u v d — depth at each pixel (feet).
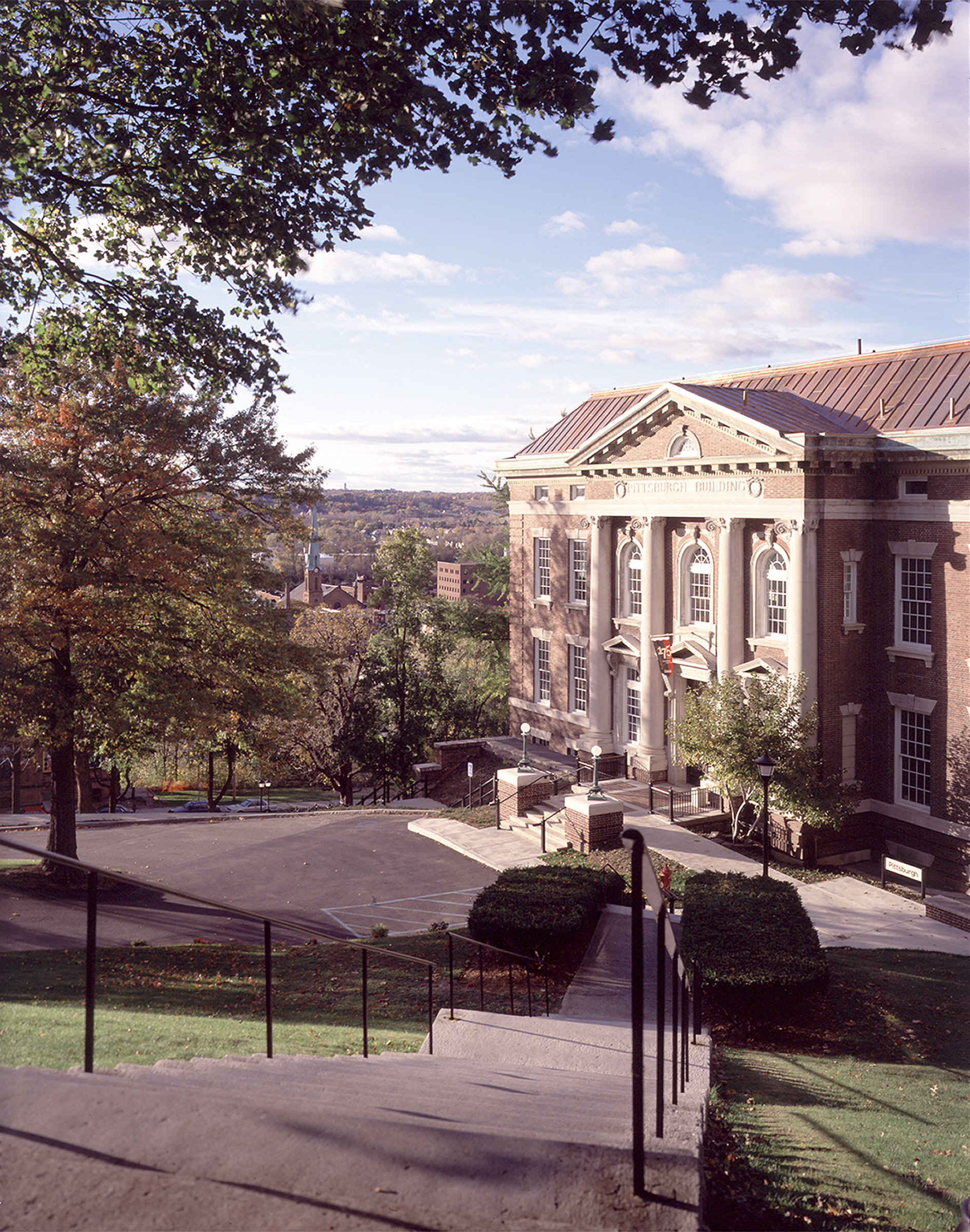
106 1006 44.34
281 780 215.51
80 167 39.37
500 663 193.88
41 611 74.69
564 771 124.47
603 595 125.18
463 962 61.57
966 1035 51.75
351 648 170.81
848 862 95.96
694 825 101.45
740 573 101.60
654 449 112.06
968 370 94.73
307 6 28.50
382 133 30.99
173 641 82.74
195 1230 11.68
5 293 43.24
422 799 138.41
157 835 109.91
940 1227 21.85
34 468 70.54
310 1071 24.53
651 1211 12.92
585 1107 21.97
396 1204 12.64
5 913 72.59
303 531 87.10
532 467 140.46
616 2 24.71
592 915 66.23
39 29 36.22
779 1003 50.67
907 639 93.25
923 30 21.67
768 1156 26.03
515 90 27.91
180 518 82.17
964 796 87.56
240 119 33.60
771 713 89.97
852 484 93.97
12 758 87.15
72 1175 12.92
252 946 65.10
